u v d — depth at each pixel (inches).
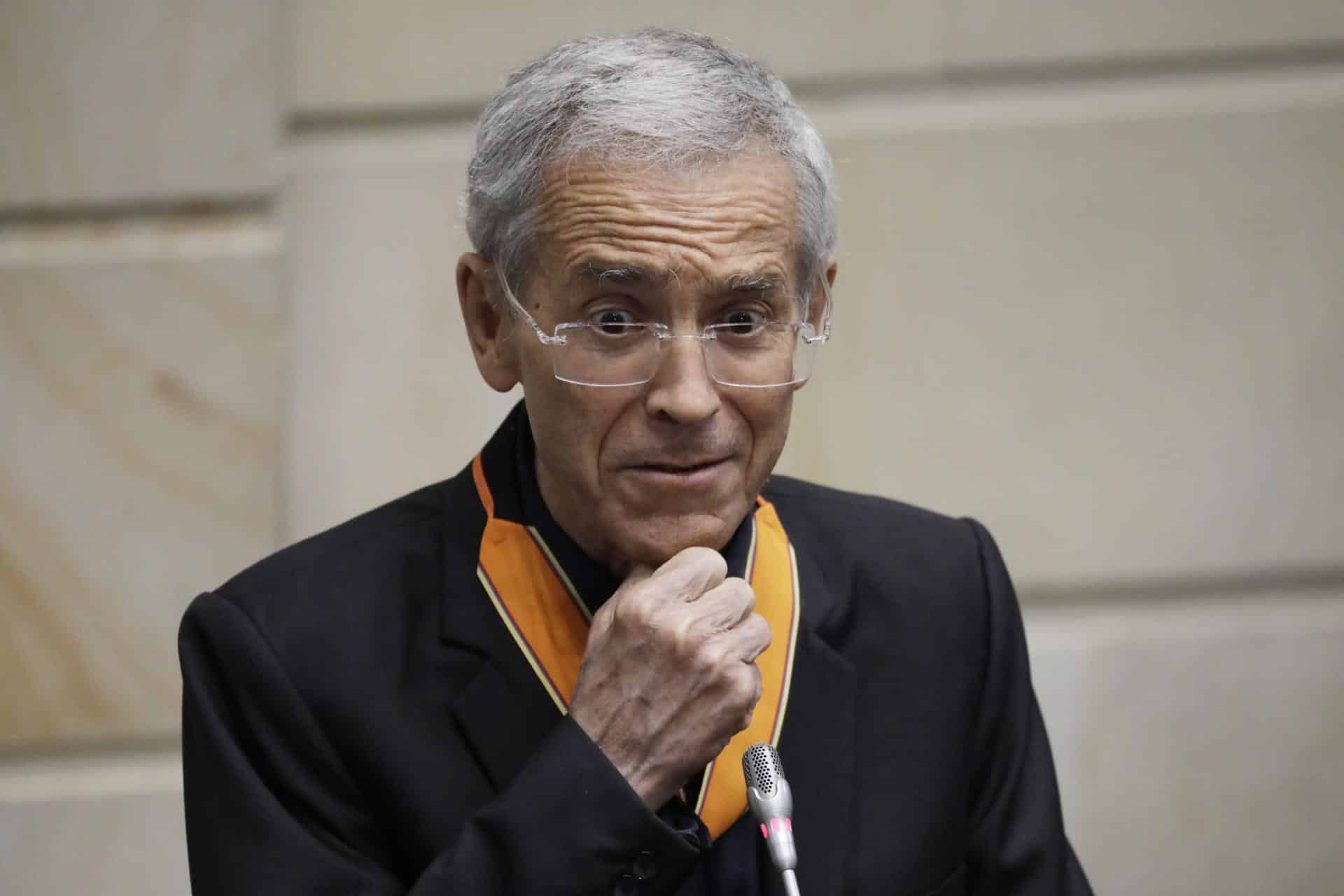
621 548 232.5
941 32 446.6
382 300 446.0
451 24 441.4
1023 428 454.9
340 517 447.5
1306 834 469.7
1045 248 452.1
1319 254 456.4
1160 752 466.0
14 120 432.5
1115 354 455.2
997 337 453.1
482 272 240.1
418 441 448.5
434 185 444.5
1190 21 449.7
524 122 223.8
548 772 216.7
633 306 220.8
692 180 216.5
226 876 229.3
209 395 439.5
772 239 220.8
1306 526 461.1
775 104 224.4
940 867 251.9
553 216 220.1
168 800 451.2
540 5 441.4
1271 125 453.7
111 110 433.7
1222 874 468.8
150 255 436.8
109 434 439.2
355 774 238.7
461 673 243.3
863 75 447.2
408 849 235.3
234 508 442.0
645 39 226.4
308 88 441.1
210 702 241.3
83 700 445.4
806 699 251.1
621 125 215.9
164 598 443.2
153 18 432.8
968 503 455.5
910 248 450.3
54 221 437.7
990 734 268.5
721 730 220.5
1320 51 454.3
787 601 257.3
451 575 251.0
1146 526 458.6
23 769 451.5
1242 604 467.8
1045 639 462.3
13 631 442.0
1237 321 456.4
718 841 236.7
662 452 223.3
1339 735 468.1
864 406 452.4
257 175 437.7
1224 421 457.7
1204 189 453.7
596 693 223.0
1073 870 267.7
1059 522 457.7
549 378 225.5
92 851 451.5
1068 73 452.4
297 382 446.3
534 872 211.0
